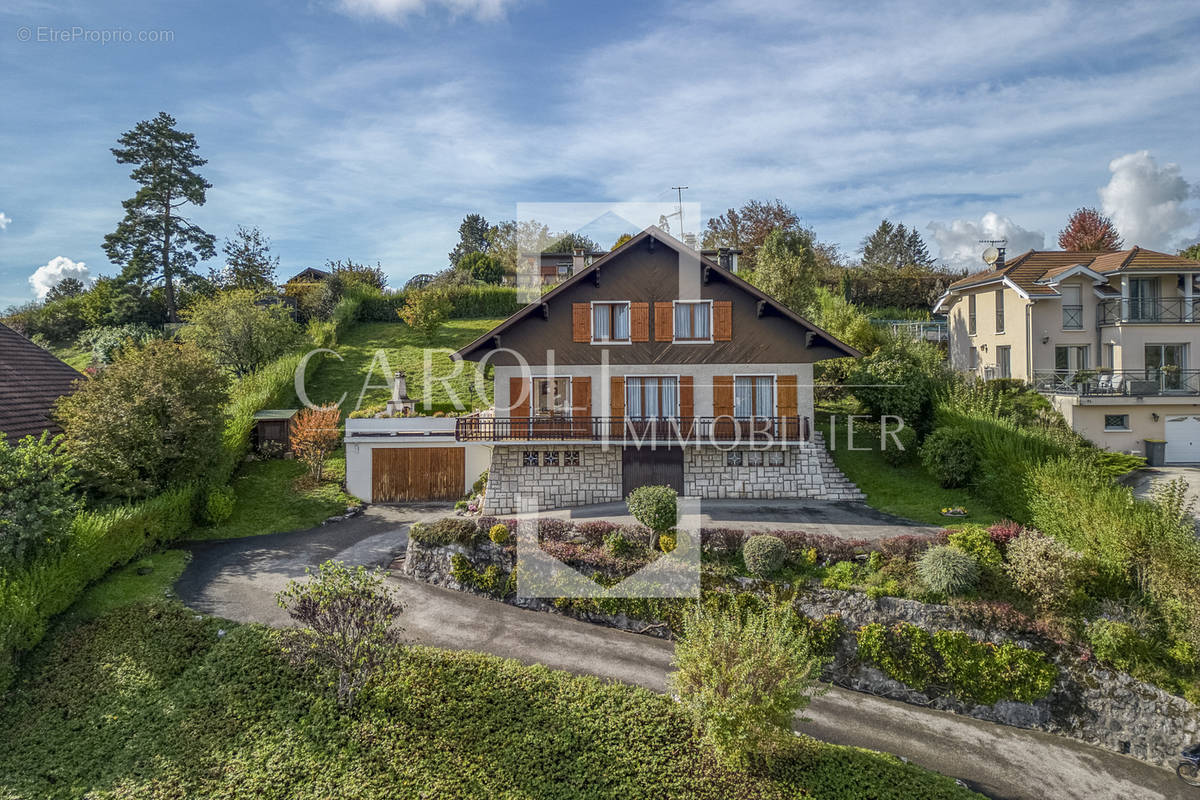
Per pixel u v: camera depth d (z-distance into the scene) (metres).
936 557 15.81
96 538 16.81
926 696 15.07
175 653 14.36
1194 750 13.15
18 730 12.34
